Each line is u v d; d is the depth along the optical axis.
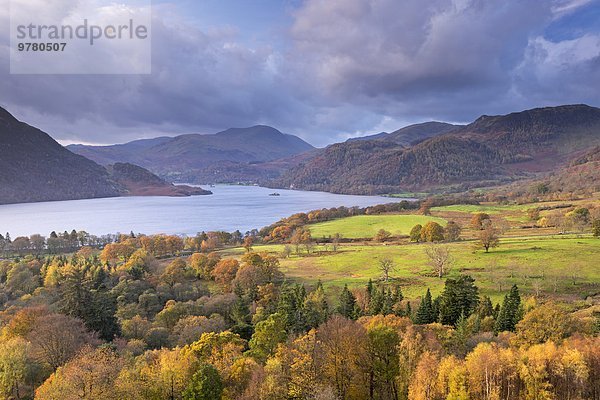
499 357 51.03
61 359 65.62
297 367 51.59
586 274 106.50
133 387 50.25
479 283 108.75
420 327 68.12
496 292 101.44
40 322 74.44
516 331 67.31
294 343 58.88
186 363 54.56
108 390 48.78
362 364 56.06
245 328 84.19
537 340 60.50
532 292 97.44
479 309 84.75
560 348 52.12
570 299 90.06
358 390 54.31
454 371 49.06
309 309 89.88
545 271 109.50
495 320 78.75
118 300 105.88
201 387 50.34
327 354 55.56
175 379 52.75
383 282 120.25
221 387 52.00
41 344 66.62
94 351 62.53
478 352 51.84
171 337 81.25
